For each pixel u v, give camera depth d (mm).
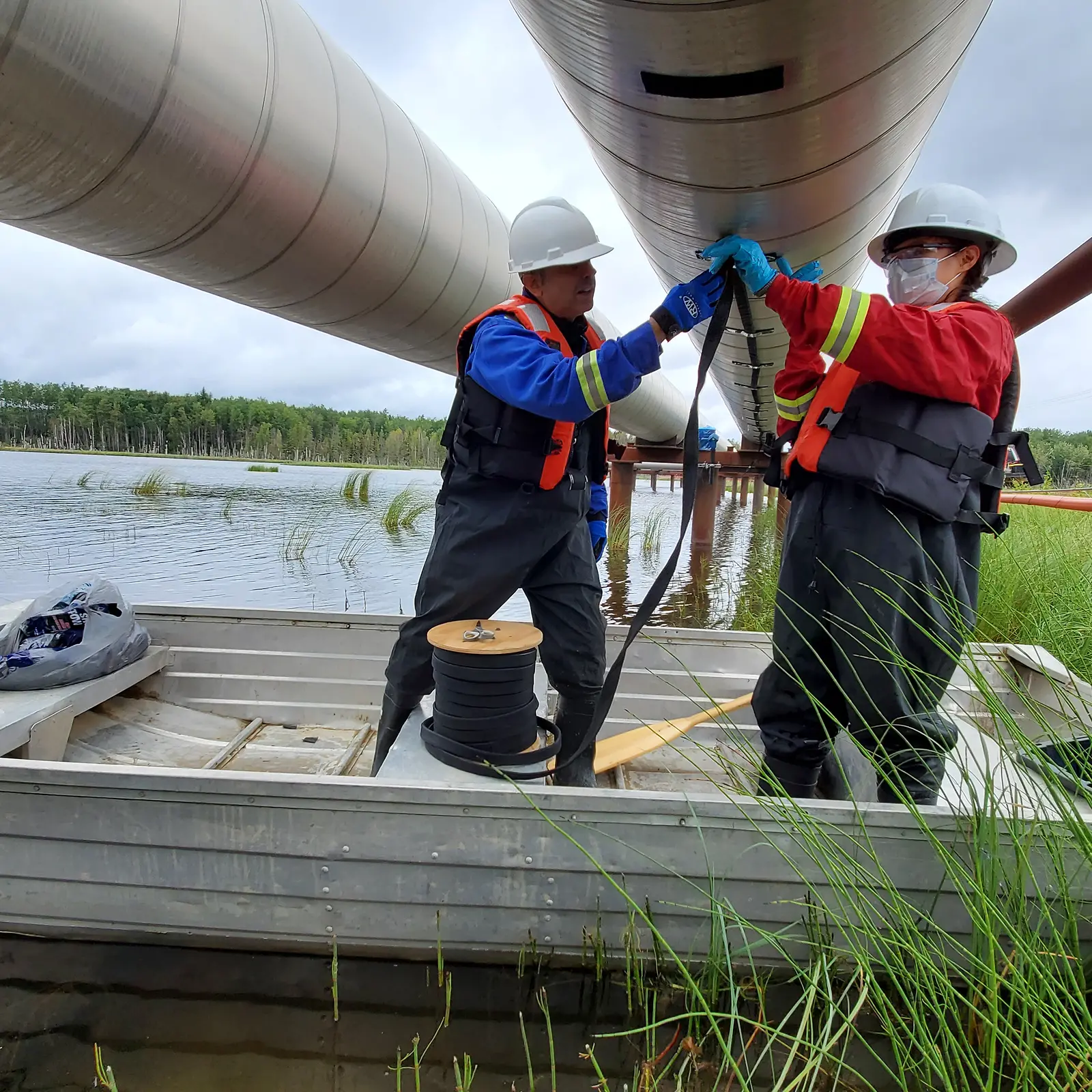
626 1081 1396
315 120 1738
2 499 15047
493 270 2756
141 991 1569
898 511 1663
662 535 12688
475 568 1950
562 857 1558
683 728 2562
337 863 1565
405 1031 1489
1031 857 1549
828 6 1058
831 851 1493
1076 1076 1196
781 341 3516
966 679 2902
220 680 3037
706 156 1513
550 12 1224
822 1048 1233
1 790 1573
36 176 1405
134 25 1284
